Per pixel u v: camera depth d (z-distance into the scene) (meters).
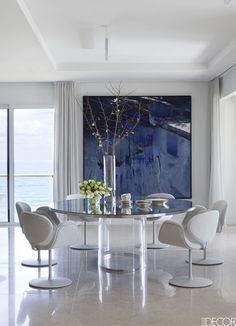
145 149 9.05
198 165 9.12
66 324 3.83
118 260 5.92
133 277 5.30
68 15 5.54
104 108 9.03
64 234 4.80
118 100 9.04
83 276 5.36
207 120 9.12
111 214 4.91
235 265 5.83
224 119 8.87
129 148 9.04
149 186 9.06
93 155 9.02
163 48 7.16
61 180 8.91
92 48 7.09
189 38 6.61
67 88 8.95
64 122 8.93
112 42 6.78
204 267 5.75
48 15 5.52
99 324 3.82
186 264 5.90
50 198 9.43
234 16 5.65
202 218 4.69
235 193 9.08
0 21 5.23
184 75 8.44
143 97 9.05
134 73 8.19
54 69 7.85
